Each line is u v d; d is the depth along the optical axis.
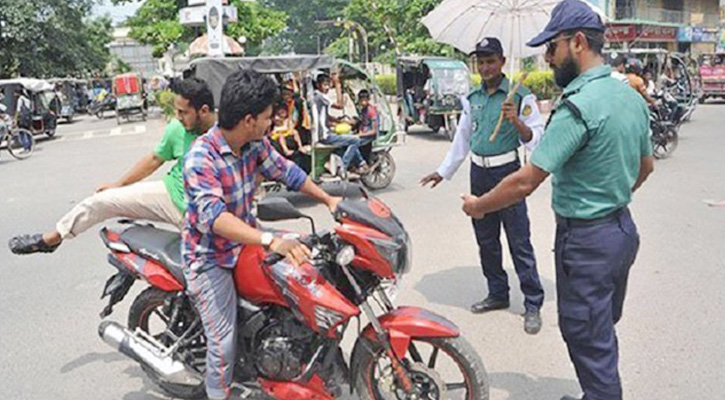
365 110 9.12
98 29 41.34
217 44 16.56
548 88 21.19
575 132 2.50
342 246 2.65
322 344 2.86
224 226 2.59
